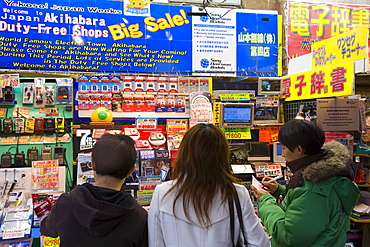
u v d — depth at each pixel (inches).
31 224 101.3
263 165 137.9
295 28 182.2
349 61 124.2
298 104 152.2
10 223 96.8
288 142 70.2
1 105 128.1
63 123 127.7
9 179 117.2
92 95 139.0
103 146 60.7
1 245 92.9
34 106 130.3
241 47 171.3
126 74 156.4
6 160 119.3
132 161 62.2
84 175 118.5
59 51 152.6
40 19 150.8
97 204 55.2
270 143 152.1
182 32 164.6
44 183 119.2
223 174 57.2
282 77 164.2
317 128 70.2
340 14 187.8
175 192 57.7
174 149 131.7
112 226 55.3
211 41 167.5
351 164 69.2
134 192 120.8
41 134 127.2
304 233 62.6
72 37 153.8
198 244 55.1
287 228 64.3
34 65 150.3
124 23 158.7
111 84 143.4
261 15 174.1
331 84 131.4
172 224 56.2
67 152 127.3
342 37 129.2
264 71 173.9
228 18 169.8
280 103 161.3
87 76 140.8
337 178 66.5
